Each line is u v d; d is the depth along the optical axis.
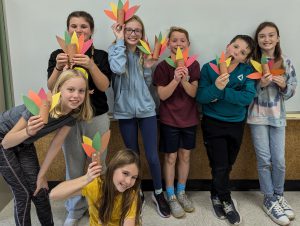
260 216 1.82
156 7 1.80
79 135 1.63
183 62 1.62
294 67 1.88
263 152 1.81
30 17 1.81
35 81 1.91
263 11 1.80
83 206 1.76
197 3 1.80
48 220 1.55
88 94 1.37
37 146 2.03
